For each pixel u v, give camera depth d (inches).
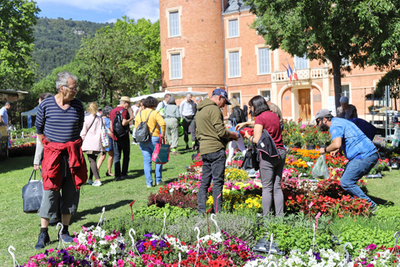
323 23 555.2
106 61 1731.1
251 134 219.8
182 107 563.5
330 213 202.5
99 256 140.3
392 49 482.0
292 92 1375.5
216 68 1456.7
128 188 315.6
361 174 219.0
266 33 859.4
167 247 144.8
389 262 132.4
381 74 1215.6
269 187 199.0
